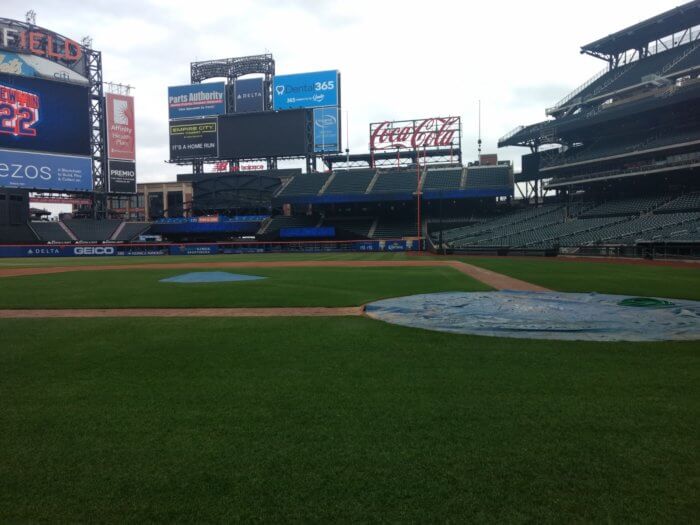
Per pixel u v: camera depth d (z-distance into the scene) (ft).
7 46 195.93
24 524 10.70
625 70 177.27
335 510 11.00
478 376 20.72
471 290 54.39
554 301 43.57
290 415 16.57
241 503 11.35
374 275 78.74
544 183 205.16
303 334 30.50
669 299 44.11
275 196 220.43
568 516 10.61
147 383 20.44
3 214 202.18
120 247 209.97
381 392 18.84
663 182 161.27
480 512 10.82
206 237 249.96
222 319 37.09
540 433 14.74
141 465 13.20
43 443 14.65
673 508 10.83
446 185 211.82
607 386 19.08
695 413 16.15
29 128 200.23
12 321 37.40
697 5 149.79
